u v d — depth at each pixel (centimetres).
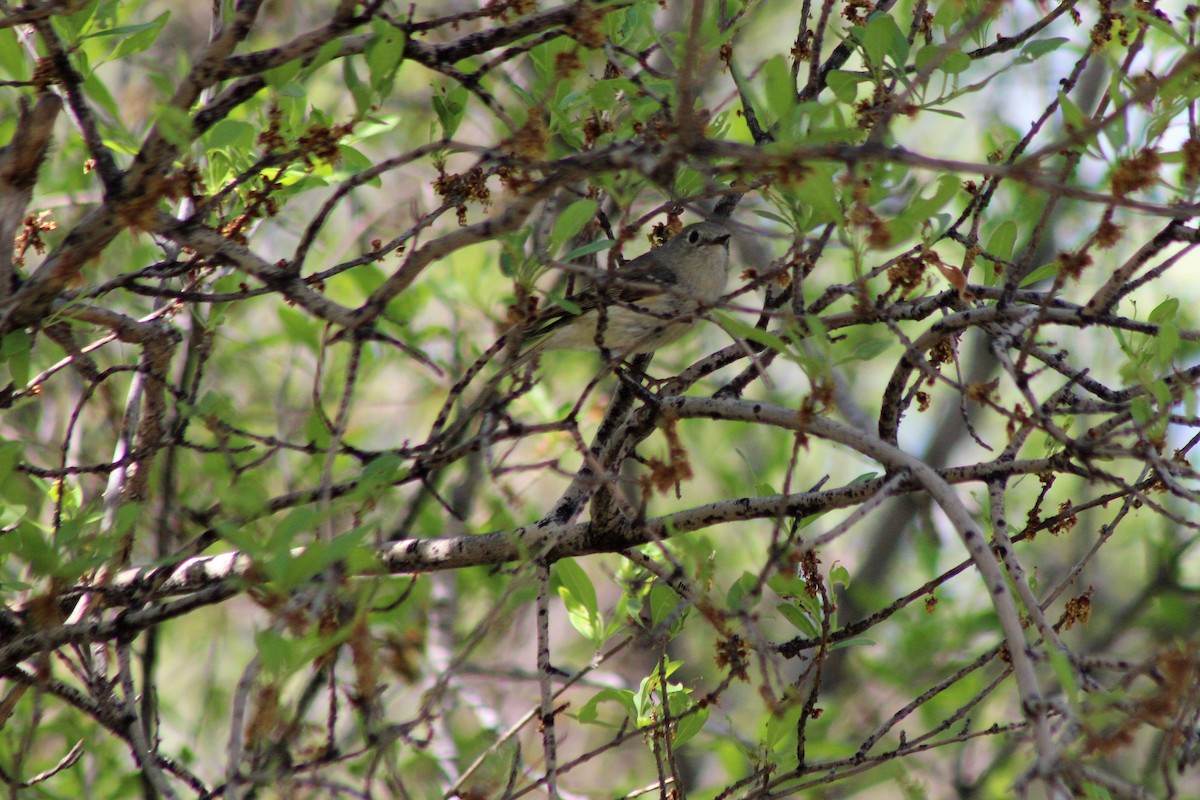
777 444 1705
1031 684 597
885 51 793
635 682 1636
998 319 808
